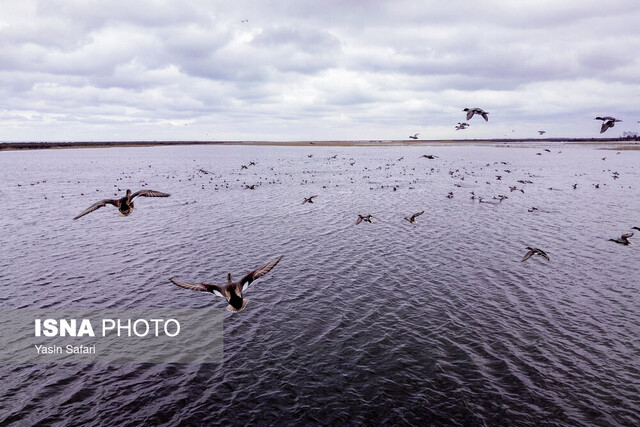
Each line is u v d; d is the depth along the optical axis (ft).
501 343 96.58
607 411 75.31
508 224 207.82
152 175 436.76
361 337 99.91
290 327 105.29
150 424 74.02
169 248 165.99
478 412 75.56
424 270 141.79
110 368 90.53
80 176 425.28
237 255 157.58
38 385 84.79
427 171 492.54
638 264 146.92
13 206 250.57
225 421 74.49
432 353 93.04
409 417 74.64
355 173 463.01
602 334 100.12
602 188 337.72
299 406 77.82
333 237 182.60
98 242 174.19
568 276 136.05
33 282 131.64
